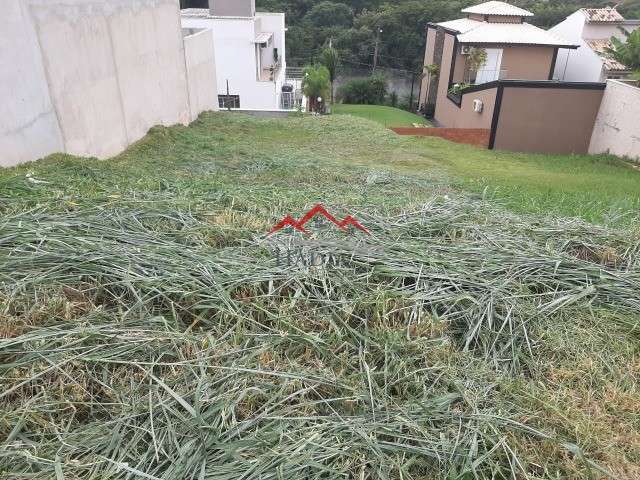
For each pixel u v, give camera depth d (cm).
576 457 204
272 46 2542
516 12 1948
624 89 1173
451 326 286
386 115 2277
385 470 190
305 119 1339
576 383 253
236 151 854
